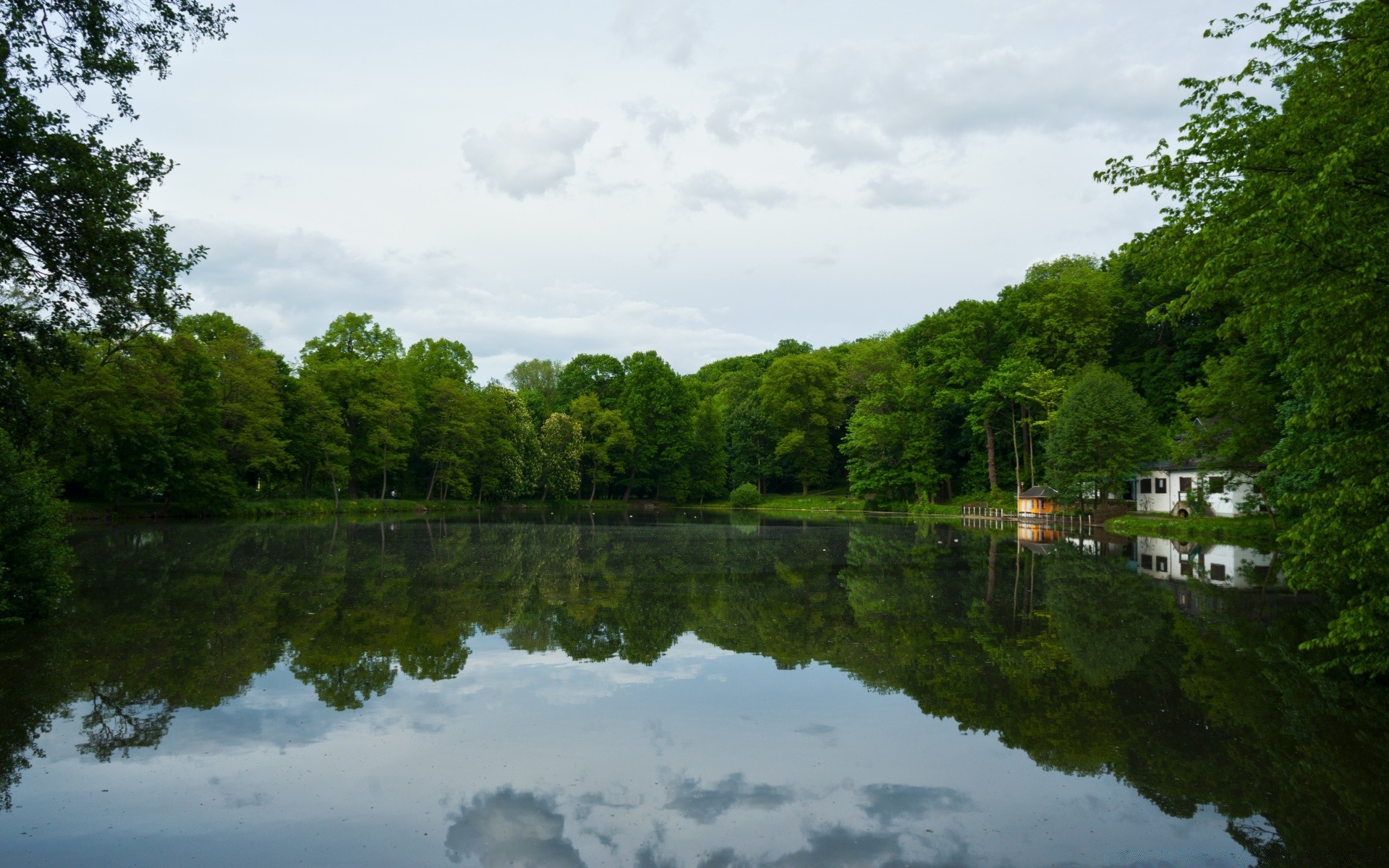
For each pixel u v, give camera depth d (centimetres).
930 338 7375
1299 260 1016
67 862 660
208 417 4831
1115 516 4869
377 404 6212
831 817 748
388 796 792
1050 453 4844
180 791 802
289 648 1390
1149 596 1948
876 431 7288
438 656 1344
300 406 6034
